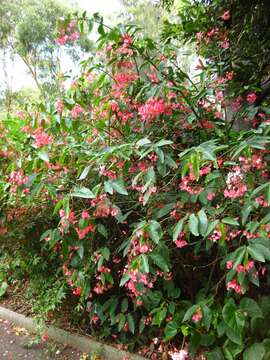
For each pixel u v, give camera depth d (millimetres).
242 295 2066
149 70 2346
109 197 2254
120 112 2344
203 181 1952
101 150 2164
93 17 2211
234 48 2947
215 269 2307
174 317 2098
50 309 2688
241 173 1730
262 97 2871
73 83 2566
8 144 2832
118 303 2549
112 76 2361
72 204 2248
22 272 3363
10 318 3301
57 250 2752
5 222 2873
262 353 1791
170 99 2166
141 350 2467
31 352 2742
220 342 2053
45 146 2402
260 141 1686
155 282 2332
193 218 1704
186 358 2105
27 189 2396
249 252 1597
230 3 3000
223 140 2125
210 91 2355
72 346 2758
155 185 2090
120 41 2193
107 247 2389
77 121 2396
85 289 2369
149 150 1881
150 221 1838
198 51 2984
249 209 1695
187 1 3512
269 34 3066
